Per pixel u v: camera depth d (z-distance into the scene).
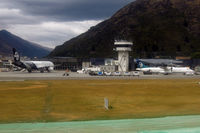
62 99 44.38
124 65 152.38
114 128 25.02
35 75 111.25
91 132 23.62
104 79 87.69
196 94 51.94
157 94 51.53
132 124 26.78
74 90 56.41
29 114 32.97
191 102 42.91
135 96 48.75
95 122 28.05
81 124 27.03
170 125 26.17
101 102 42.06
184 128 24.81
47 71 161.25
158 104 40.91
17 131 24.30
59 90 56.12
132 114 33.25
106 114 33.34
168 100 44.72
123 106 39.09
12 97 45.94
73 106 38.53
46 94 50.00
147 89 59.06
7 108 36.53
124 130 24.25
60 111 35.09
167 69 125.38
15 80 81.25
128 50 150.75
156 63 185.12
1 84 67.88
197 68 161.62
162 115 32.59
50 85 66.19
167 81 80.19
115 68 158.00
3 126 26.41
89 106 38.66
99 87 62.44
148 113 33.94
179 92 54.53
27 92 52.50
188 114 33.31
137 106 39.16
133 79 88.38
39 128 25.34
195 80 84.81
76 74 126.94
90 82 75.62
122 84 69.94
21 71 160.75
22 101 42.06
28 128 25.36
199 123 26.98
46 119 30.27
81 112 34.62
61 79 86.56
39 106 38.31
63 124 27.12
